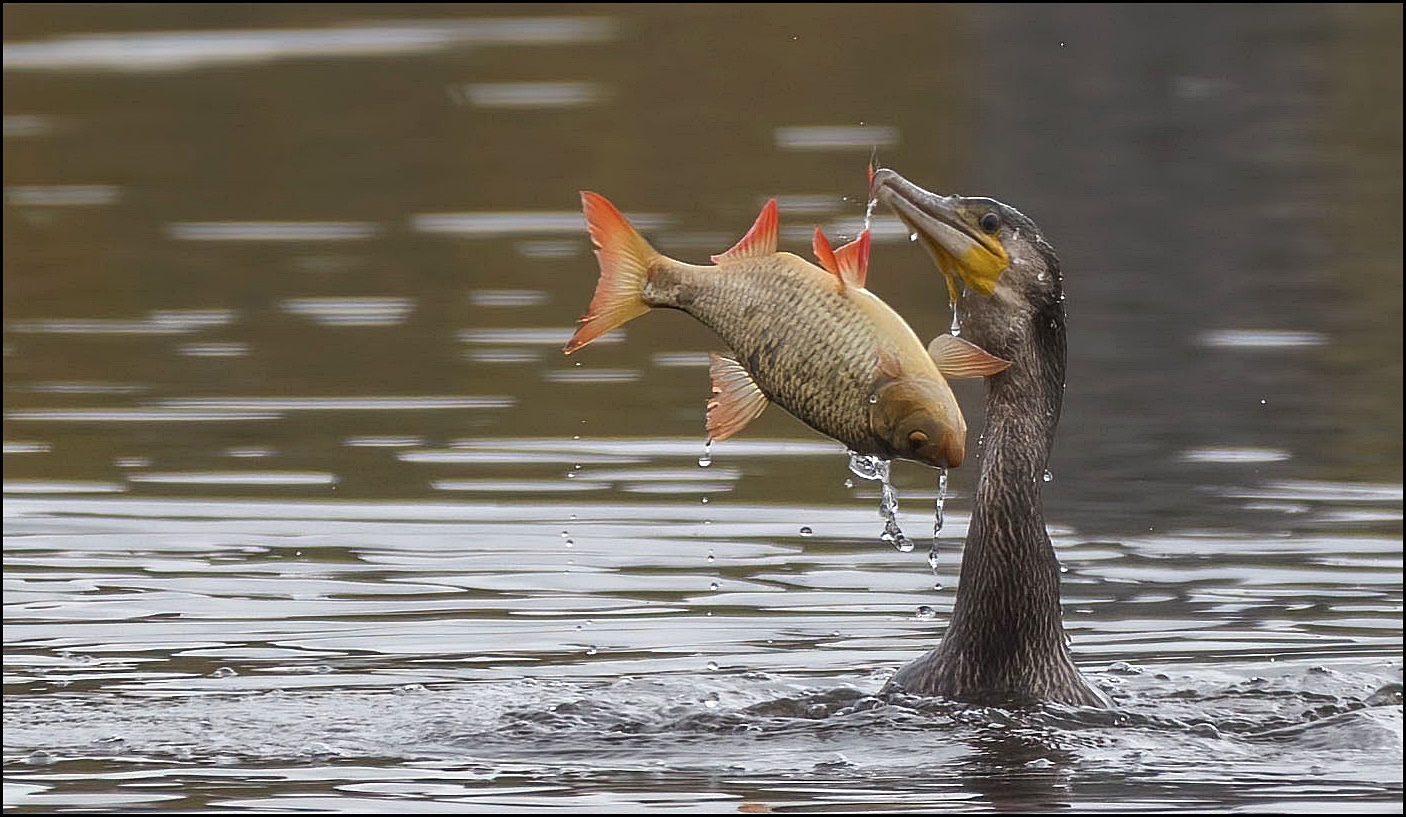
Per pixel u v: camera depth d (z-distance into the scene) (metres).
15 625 11.63
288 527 13.87
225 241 25.09
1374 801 8.46
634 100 34.41
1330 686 10.32
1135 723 9.67
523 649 11.18
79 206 27.42
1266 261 23.69
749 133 31.30
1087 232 25.14
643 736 9.48
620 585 12.54
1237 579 12.64
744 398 8.93
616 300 8.73
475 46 40.44
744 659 10.97
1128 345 19.86
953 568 12.95
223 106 34.88
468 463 15.62
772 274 8.74
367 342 19.88
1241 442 16.27
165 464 15.59
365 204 27.25
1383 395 17.75
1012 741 9.34
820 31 40.50
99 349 19.70
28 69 38.69
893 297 21.12
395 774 8.91
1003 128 31.78
